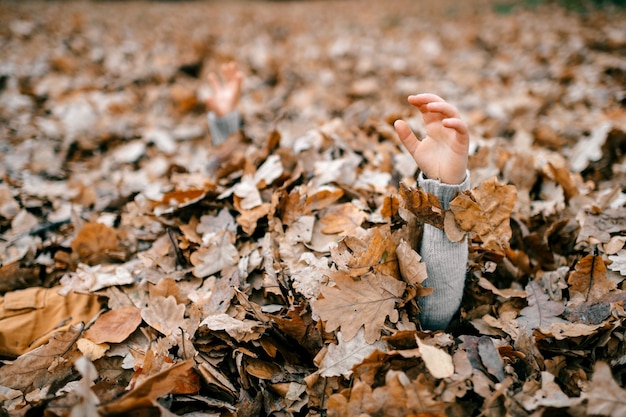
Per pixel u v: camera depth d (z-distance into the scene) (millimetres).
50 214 883
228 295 633
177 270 710
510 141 1104
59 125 1288
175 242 725
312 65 2018
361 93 1560
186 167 1072
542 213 767
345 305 576
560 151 1021
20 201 906
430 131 591
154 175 1062
